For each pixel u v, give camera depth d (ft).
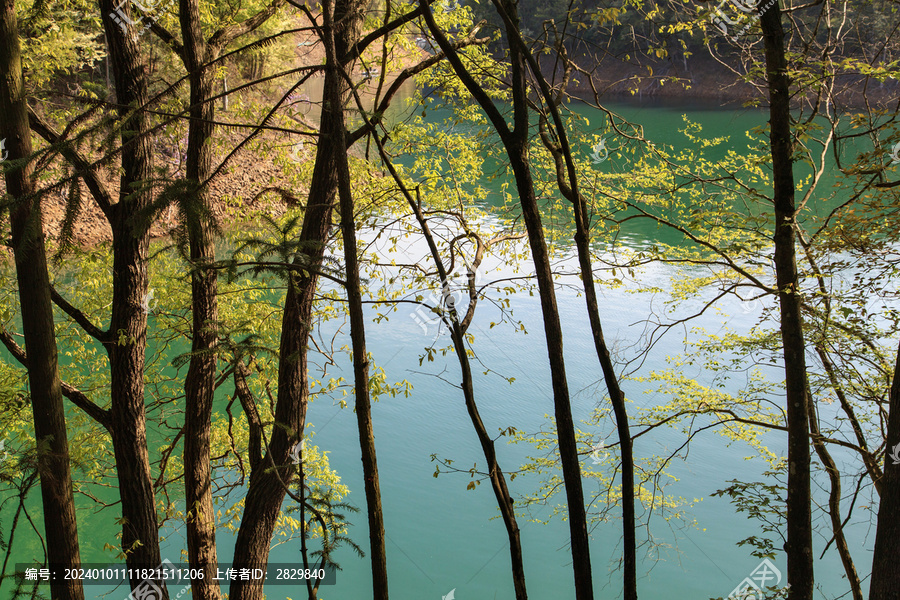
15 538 34.60
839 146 22.18
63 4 22.41
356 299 11.41
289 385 19.80
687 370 46.47
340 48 19.10
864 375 21.81
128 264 19.66
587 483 38.24
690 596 32.04
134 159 18.02
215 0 25.31
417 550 36.14
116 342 19.86
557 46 15.96
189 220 8.51
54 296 19.72
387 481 42.04
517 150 12.39
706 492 38.83
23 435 23.09
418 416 48.52
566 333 55.31
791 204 16.74
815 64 17.69
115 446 20.44
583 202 14.06
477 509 40.06
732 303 55.16
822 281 20.18
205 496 20.81
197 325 19.54
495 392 49.88
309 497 13.32
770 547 18.84
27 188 13.79
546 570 35.40
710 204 22.98
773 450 42.39
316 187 19.49
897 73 17.46
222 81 24.26
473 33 21.44
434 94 26.20
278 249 10.70
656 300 58.65
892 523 13.03
